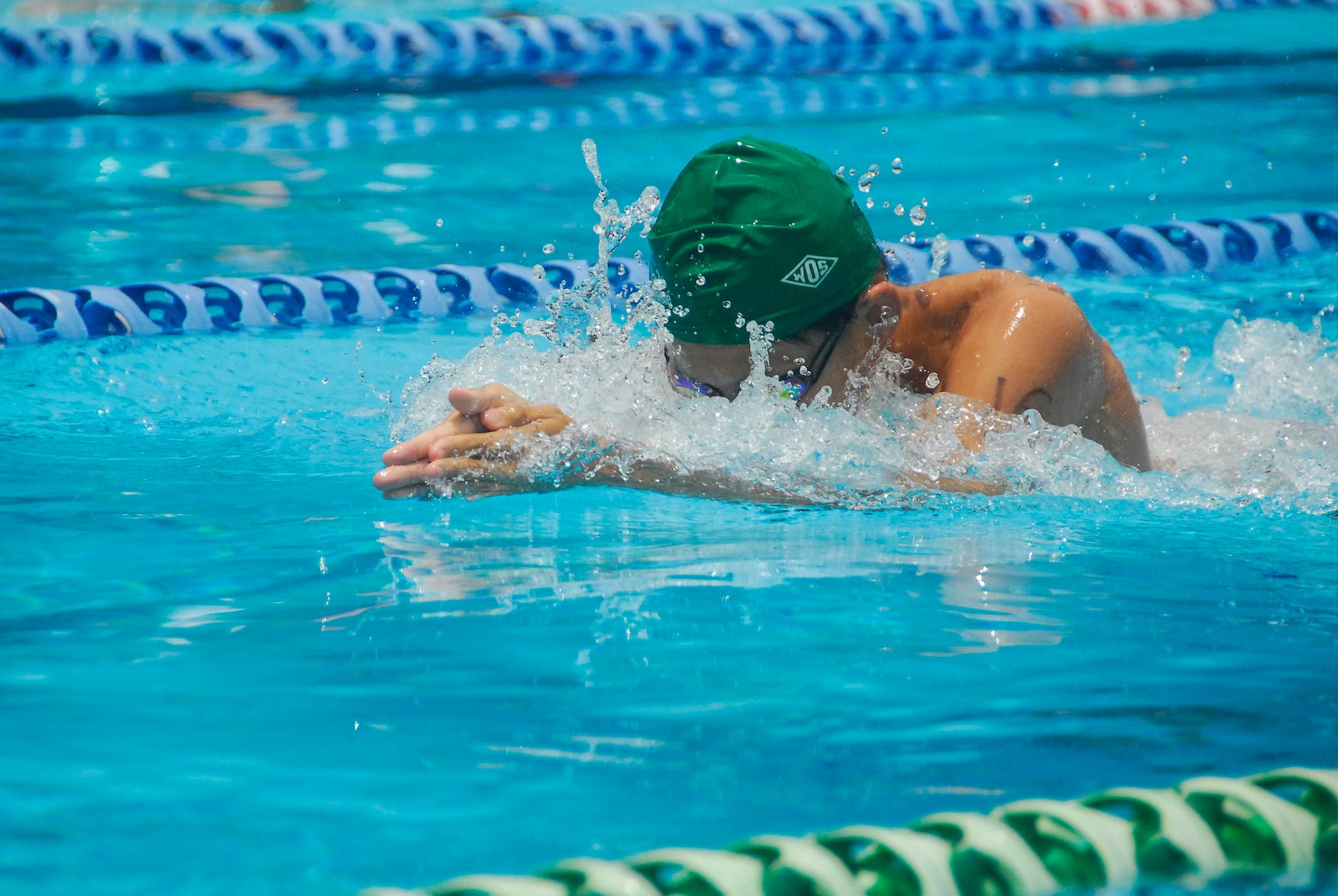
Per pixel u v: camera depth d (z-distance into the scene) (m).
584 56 21.94
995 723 3.25
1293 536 4.90
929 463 5.23
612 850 2.63
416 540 4.78
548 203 13.88
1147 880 2.68
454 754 3.06
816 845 2.64
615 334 5.60
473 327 10.20
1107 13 24.22
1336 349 8.45
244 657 3.64
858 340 5.23
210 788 2.89
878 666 3.58
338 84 19.98
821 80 19.94
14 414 7.06
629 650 3.68
